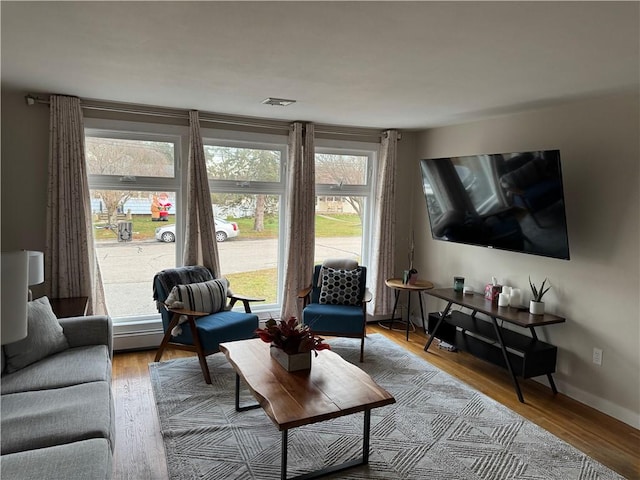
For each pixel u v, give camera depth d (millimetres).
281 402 2232
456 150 4562
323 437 2756
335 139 4797
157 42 2191
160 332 4195
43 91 3418
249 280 4719
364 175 5137
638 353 2992
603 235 3188
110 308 4141
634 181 2980
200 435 2732
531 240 3451
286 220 4641
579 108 3330
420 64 2467
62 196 3586
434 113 3934
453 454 2611
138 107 3881
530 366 3299
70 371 2549
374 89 3078
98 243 4023
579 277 3359
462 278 4352
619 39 2008
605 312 3186
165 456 2525
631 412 3035
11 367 2537
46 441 1883
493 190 3631
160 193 4180
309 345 2611
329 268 4516
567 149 3432
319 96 3336
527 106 3527
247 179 4566
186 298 3691
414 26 1903
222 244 4555
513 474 2434
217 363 3850
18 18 1898
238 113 4148
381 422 2959
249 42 2164
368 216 5203
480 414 3090
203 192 4133
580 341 3361
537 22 1825
